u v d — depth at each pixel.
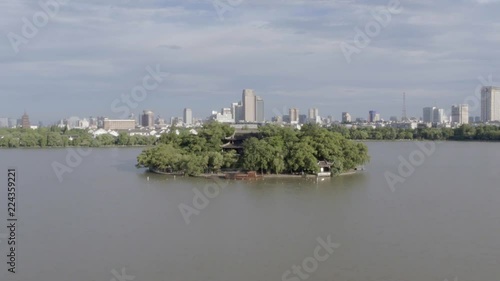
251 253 76.06
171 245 80.31
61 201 116.25
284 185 140.50
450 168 181.88
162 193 127.50
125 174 168.25
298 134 179.38
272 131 183.38
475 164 196.25
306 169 160.12
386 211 102.94
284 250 77.38
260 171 163.38
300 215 100.06
